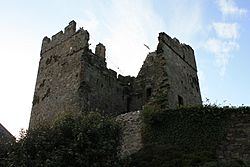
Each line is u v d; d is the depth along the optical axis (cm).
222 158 1769
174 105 2391
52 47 2995
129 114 2177
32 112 2778
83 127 1764
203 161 1725
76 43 2755
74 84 2527
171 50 2706
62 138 1731
